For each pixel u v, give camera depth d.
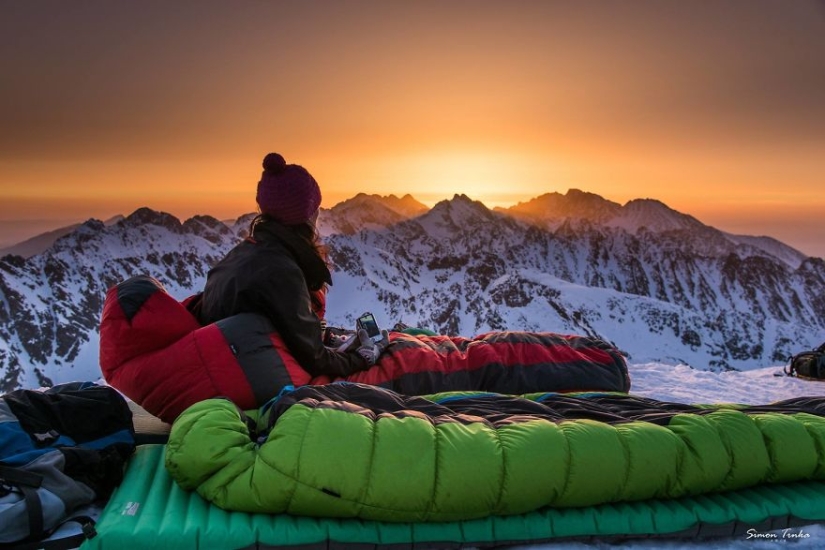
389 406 3.85
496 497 3.30
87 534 3.02
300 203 4.73
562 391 5.25
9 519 2.97
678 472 3.53
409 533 3.28
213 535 3.07
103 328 4.52
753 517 3.51
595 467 3.39
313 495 3.19
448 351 5.39
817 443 3.79
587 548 3.34
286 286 4.49
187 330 4.52
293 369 4.51
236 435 3.47
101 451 3.60
